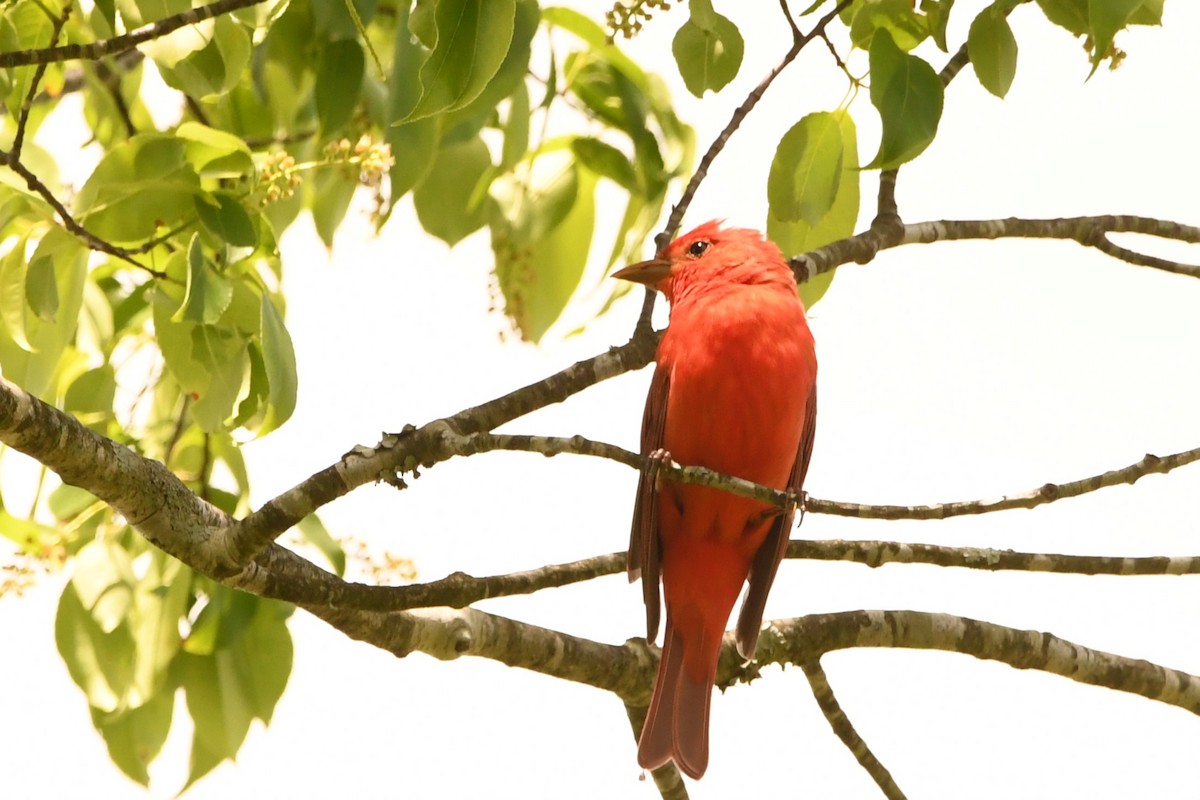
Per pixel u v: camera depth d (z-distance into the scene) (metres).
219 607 9.24
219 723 9.15
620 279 9.52
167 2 7.55
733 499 8.48
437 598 7.22
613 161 10.22
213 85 7.92
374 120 9.55
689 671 8.70
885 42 7.55
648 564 8.76
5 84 8.28
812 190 8.87
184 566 9.06
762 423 8.44
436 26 6.21
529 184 10.26
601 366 8.62
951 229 9.98
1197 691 9.24
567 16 10.27
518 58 8.40
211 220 7.82
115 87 10.03
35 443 6.27
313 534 8.79
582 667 8.60
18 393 6.21
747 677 9.04
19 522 8.91
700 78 7.86
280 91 9.91
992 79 8.08
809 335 8.73
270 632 9.30
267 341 7.71
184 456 9.46
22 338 7.98
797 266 9.30
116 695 8.84
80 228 7.53
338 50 8.91
